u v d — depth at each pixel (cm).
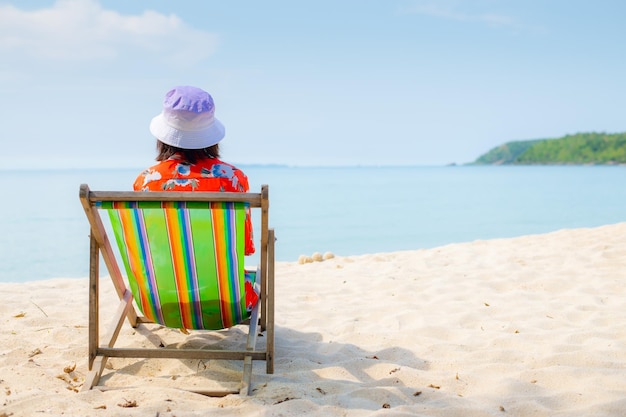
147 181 308
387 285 559
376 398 280
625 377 302
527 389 291
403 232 1886
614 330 388
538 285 531
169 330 394
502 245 792
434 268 640
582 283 535
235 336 388
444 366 331
